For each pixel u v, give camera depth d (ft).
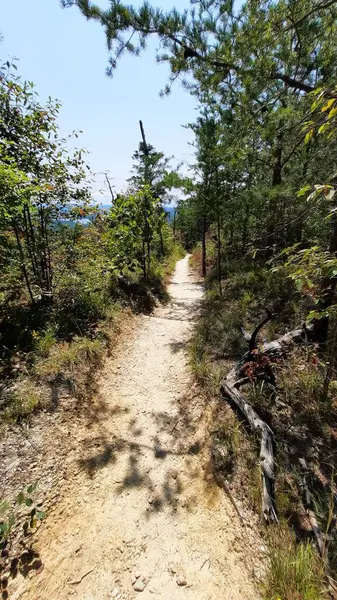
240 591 5.91
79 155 16.42
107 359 15.42
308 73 12.39
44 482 8.38
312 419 10.05
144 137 43.19
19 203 12.38
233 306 21.11
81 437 10.34
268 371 11.75
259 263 29.27
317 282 11.49
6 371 12.07
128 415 11.91
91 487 8.59
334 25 10.98
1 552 6.53
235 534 7.07
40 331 15.17
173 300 29.48
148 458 9.80
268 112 12.09
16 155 14.30
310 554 6.01
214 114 23.89
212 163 23.53
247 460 8.86
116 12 12.44
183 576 6.32
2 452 8.82
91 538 7.18
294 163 17.07
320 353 12.73
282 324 16.63
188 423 11.50
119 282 25.90
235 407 11.06
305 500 7.40
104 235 25.22
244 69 11.72
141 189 29.04
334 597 5.37
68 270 19.83
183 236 108.27
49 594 5.96
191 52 13.52
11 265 16.51
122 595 5.98
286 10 9.56
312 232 14.32
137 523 7.59
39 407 10.74
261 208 18.62
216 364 14.52
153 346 18.21
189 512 7.88
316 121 6.31
